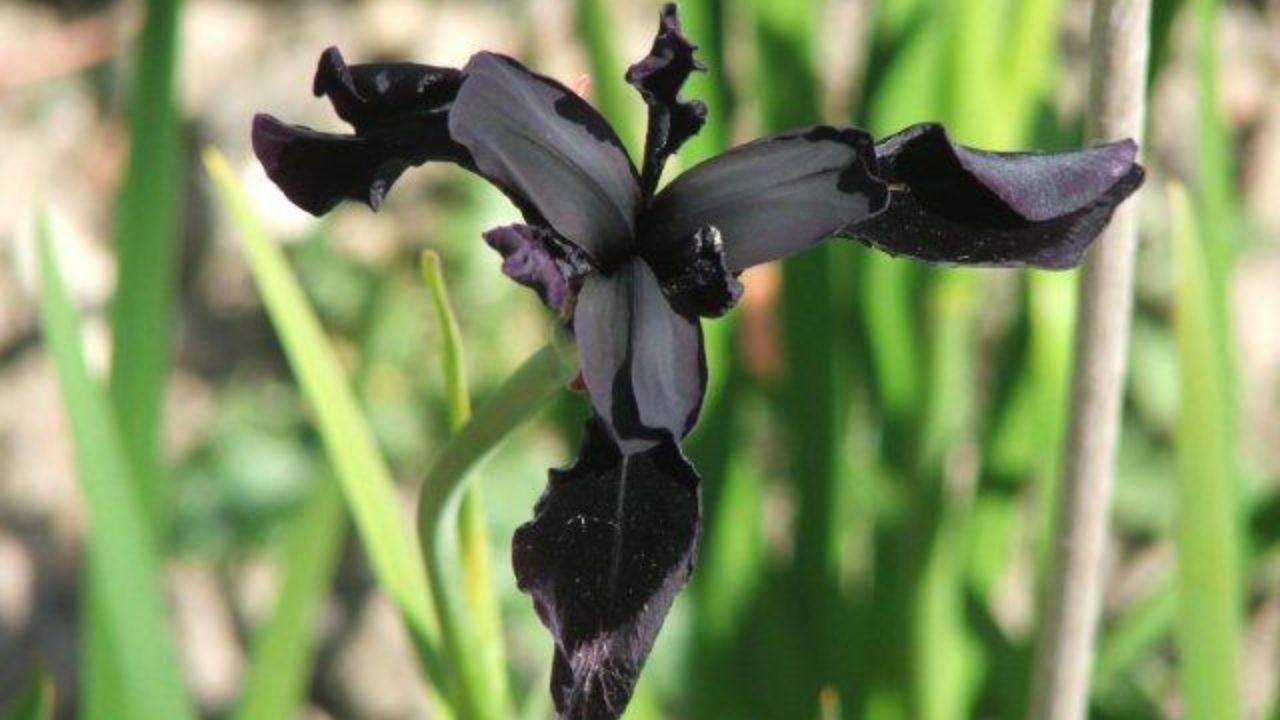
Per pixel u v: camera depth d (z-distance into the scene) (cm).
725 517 80
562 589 62
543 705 73
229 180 72
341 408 72
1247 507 78
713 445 80
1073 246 65
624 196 64
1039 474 79
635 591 62
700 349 64
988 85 78
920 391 80
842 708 81
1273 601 115
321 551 76
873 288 80
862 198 64
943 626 81
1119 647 79
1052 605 72
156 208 75
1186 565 72
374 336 83
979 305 100
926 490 80
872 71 79
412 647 71
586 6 78
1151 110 77
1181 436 71
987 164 64
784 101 79
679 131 65
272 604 76
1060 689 72
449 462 65
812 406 80
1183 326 71
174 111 74
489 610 68
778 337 80
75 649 125
